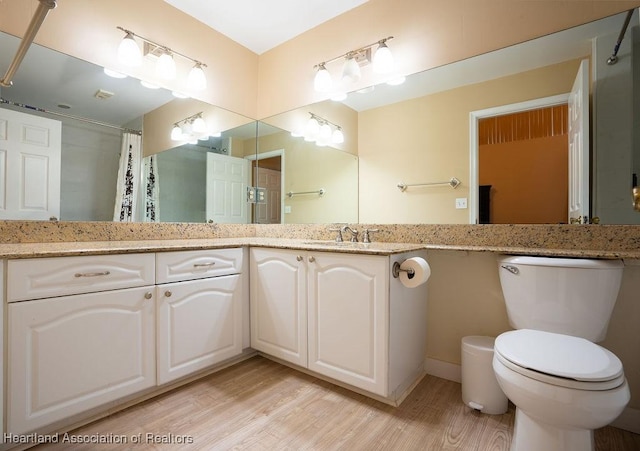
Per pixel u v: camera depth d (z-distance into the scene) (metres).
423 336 1.82
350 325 1.55
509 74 1.65
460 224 1.78
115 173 1.89
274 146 2.62
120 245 1.60
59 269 1.25
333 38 2.27
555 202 1.53
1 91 1.50
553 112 1.54
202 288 1.74
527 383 0.95
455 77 1.80
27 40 1.15
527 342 1.12
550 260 1.31
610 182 1.42
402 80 1.98
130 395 1.52
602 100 1.43
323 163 2.33
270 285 1.90
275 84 2.63
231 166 2.54
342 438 1.29
